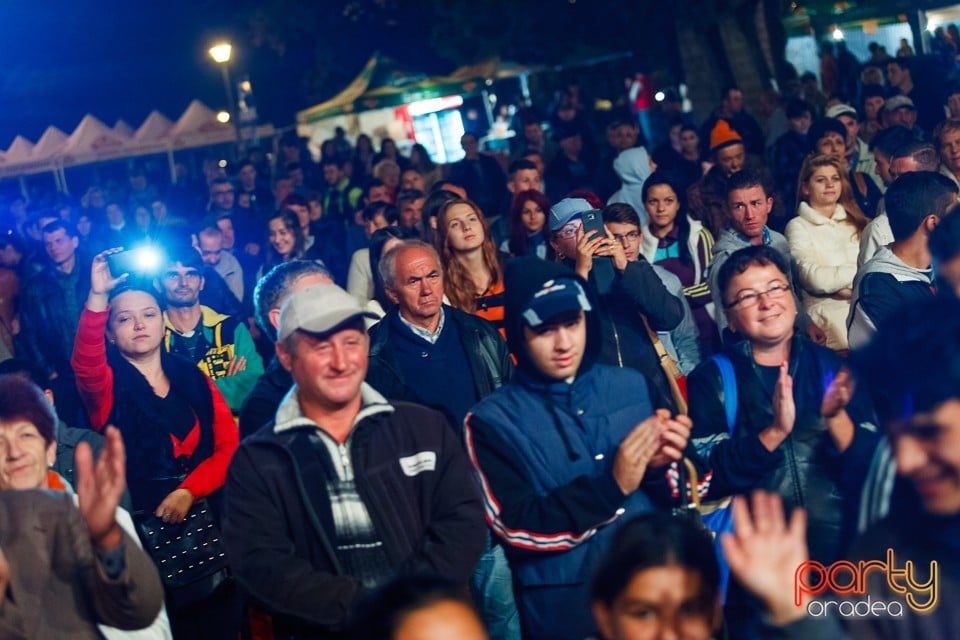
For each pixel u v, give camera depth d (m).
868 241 6.97
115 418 5.74
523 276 4.44
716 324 7.38
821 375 4.47
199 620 5.60
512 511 4.36
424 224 7.80
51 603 3.81
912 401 2.68
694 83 23.88
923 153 8.05
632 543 3.21
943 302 2.74
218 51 24.95
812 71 23.17
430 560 4.24
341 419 4.32
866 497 2.91
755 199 7.40
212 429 5.82
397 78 27.22
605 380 4.50
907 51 19.97
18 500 3.84
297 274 5.42
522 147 22.88
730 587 4.12
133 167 23.28
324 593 4.12
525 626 4.50
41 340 9.45
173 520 5.54
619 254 6.00
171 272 7.14
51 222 9.96
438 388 5.89
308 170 22.84
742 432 4.48
